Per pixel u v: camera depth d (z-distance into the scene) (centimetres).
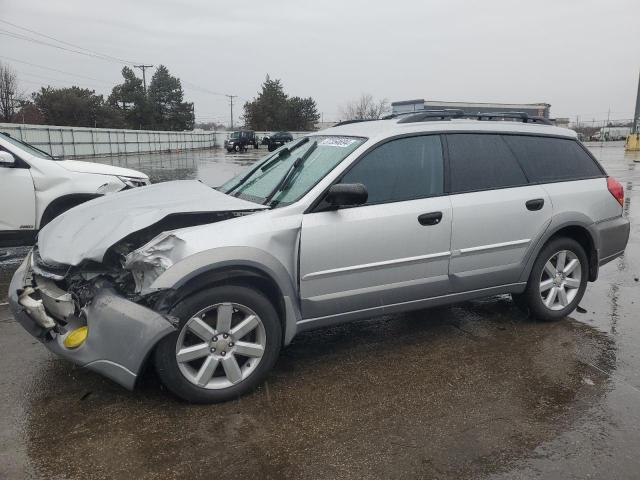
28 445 290
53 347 329
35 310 328
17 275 367
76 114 5881
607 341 434
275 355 349
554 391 350
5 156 640
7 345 420
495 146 441
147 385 357
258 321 339
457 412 325
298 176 393
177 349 318
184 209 342
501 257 431
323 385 360
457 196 409
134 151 4425
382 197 385
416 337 443
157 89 7488
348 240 365
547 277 467
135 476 265
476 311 505
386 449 288
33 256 365
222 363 332
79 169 696
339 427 309
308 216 357
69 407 329
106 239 323
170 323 308
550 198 449
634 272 649
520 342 431
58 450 286
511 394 347
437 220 396
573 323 475
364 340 437
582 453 284
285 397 343
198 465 274
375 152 389
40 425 309
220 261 319
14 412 323
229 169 2434
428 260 397
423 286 401
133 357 305
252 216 346
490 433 303
